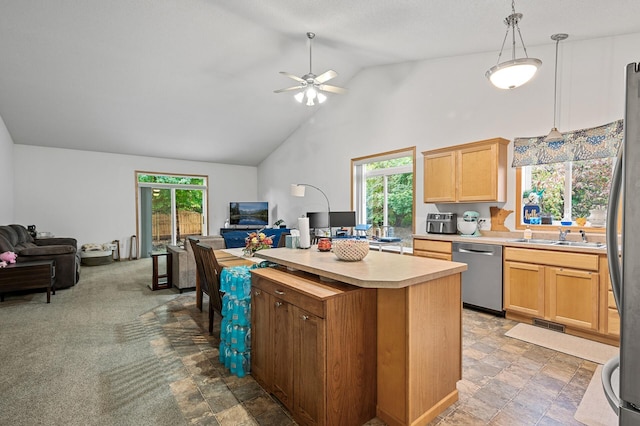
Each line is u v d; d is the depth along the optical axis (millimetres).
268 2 3430
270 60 4996
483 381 2154
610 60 3193
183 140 7285
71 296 4328
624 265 731
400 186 5422
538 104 3652
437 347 1786
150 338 2930
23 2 3383
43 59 4359
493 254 3430
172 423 1757
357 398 1718
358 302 1711
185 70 5020
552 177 3662
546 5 2693
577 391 2035
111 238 7418
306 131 7238
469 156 3918
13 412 1846
